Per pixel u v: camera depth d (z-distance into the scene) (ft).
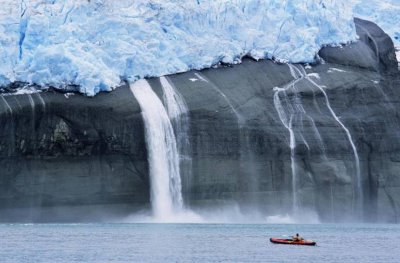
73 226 623.77
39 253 447.42
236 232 588.91
